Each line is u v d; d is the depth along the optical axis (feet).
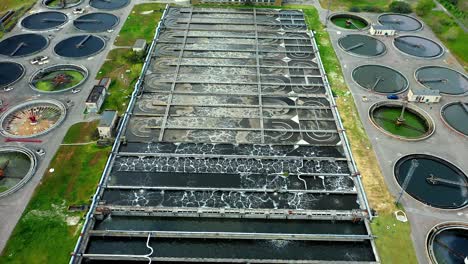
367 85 239.30
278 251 153.28
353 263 147.13
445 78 248.52
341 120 210.59
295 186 176.55
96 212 159.84
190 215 162.81
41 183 169.99
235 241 155.74
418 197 173.58
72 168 177.99
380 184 177.47
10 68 237.04
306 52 267.39
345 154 192.34
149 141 193.98
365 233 160.86
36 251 145.59
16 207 159.84
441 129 209.05
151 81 232.53
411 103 225.35
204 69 245.65
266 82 237.04
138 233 153.79
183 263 146.10
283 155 190.49
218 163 185.16
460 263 150.82
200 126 203.72
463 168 187.11
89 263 146.82
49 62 243.40
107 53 254.27
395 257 149.69
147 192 170.50
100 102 211.61
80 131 196.85
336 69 251.39
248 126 205.77
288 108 218.38
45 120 203.62
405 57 267.39
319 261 147.43
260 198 170.40
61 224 155.12
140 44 257.14
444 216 165.07
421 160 192.03
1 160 182.09
